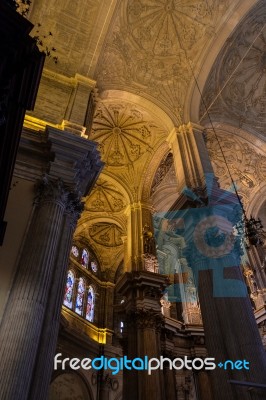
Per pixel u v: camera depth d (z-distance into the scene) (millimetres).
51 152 8375
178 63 14742
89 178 9273
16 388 4922
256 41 14938
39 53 4453
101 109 15406
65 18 12461
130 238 15547
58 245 7332
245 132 16250
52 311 6359
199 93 14539
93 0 12586
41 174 8109
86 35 12719
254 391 7070
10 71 4121
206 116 15047
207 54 14297
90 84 12023
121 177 17141
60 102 10914
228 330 7969
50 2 12148
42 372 5605
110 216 18859
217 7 13820
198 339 16328
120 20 13320
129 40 13938
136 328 12789
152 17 13938
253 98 16312
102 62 13320
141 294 13508
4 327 5586
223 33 13969
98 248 21094
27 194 7762
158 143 16141
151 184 17000
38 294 6086
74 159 8523
